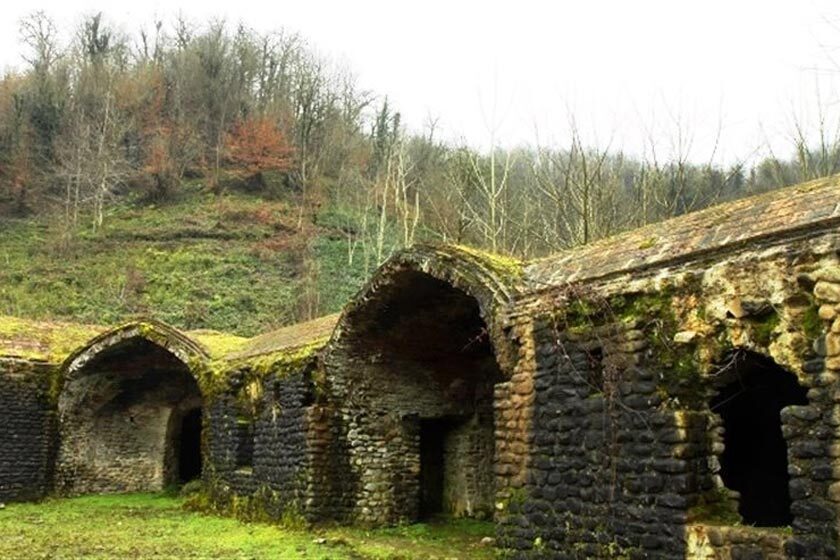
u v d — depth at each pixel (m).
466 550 11.79
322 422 13.65
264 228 41.06
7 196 43.06
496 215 29.08
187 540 12.52
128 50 59.97
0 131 45.38
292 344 15.16
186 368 19.48
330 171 48.72
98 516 15.63
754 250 7.12
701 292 7.50
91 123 47.66
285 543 12.09
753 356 7.59
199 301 34.44
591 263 9.08
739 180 24.77
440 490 15.66
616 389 8.06
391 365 14.38
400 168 36.66
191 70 53.66
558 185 28.86
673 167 23.44
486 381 15.33
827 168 21.52
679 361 7.62
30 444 18.17
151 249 38.38
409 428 14.63
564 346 8.80
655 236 8.58
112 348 18.36
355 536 12.85
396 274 12.00
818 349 6.40
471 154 31.11
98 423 19.86
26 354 18.59
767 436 10.20
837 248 6.39
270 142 46.72
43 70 52.28
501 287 9.94
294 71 56.41
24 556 11.01
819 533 6.12
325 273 37.38
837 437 6.13
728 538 6.82
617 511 7.85
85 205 43.28
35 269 35.84
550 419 8.84
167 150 45.94
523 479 9.08
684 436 7.37
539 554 8.66
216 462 16.22
